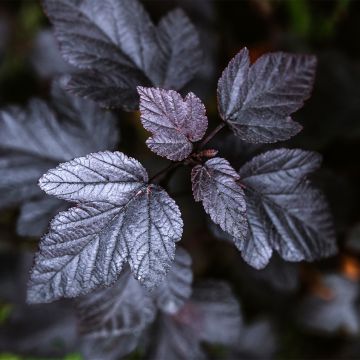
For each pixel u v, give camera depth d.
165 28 0.47
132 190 0.41
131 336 0.51
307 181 0.45
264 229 0.44
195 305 0.52
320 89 0.60
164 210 0.41
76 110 0.50
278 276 0.50
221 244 0.59
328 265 0.59
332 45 0.68
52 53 0.59
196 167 0.42
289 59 0.43
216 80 0.61
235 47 0.67
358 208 0.57
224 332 0.53
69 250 0.40
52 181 0.40
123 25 0.47
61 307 0.57
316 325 0.61
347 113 0.60
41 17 0.72
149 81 0.47
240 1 0.68
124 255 0.40
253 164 0.44
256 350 0.61
